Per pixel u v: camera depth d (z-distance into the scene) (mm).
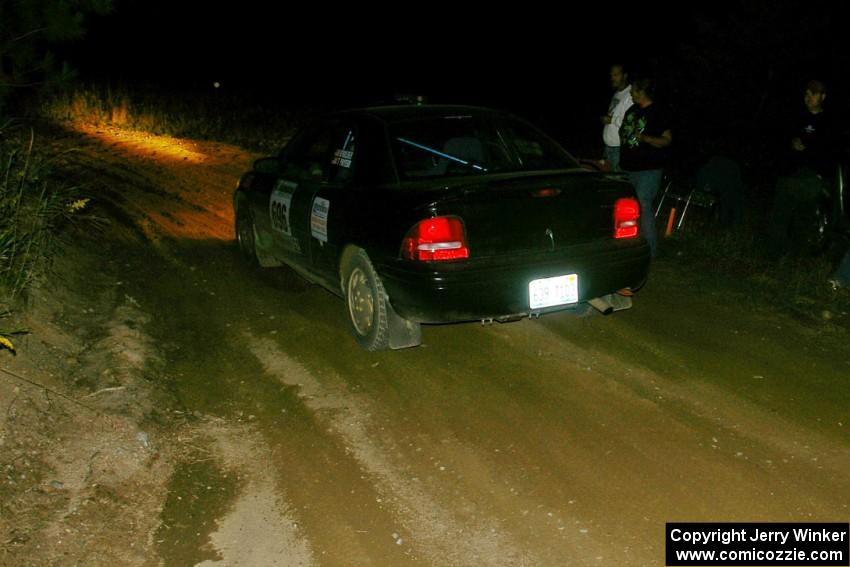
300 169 6809
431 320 5152
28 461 4203
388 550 3668
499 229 5129
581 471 4227
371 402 5070
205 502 4066
